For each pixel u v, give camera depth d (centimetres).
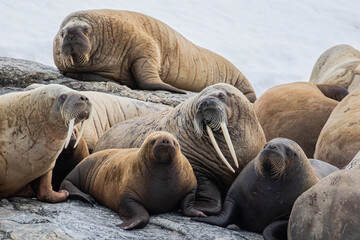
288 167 2466
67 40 4731
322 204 2070
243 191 2562
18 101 2558
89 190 2794
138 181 2519
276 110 4088
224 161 2741
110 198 2619
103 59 4988
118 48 5044
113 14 5181
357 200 2003
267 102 4197
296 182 2483
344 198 2025
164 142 2453
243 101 3014
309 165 2555
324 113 3962
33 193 2702
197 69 5684
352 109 3584
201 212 2573
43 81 4816
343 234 1981
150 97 4672
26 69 4847
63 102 2439
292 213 2180
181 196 2600
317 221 2058
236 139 2928
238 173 2930
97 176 2756
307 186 2506
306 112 3991
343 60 5981
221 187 2969
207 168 2919
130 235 2297
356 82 5397
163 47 5378
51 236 2180
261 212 2514
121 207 2508
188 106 3045
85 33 4847
